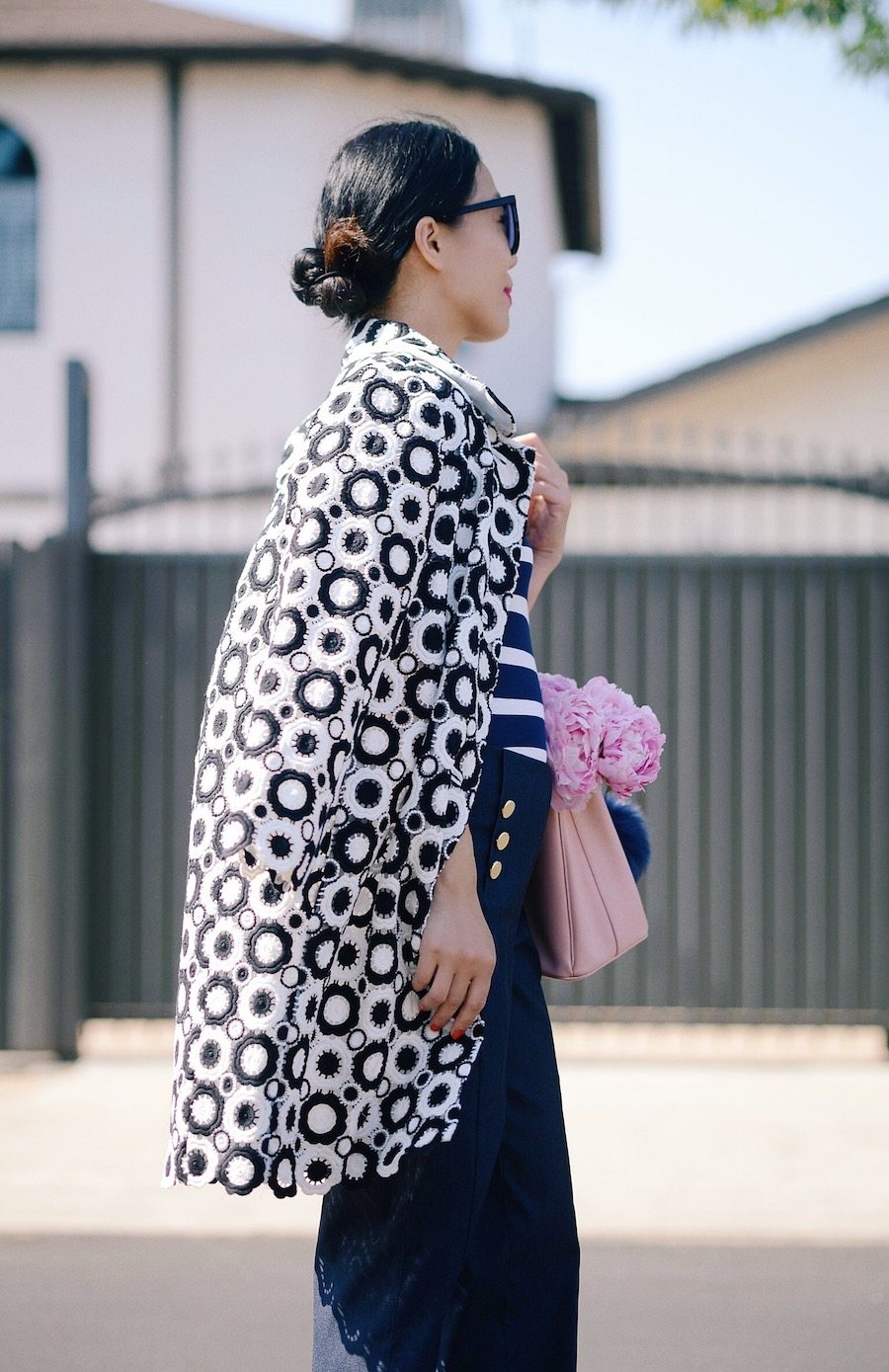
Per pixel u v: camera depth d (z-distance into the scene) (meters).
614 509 9.64
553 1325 1.73
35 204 12.72
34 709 5.47
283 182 12.33
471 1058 1.60
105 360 12.42
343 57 12.15
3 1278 3.20
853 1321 2.93
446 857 1.57
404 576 1.52
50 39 12.16
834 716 5.61
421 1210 1.63
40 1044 5.44
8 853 5.45
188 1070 1.48
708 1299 3.05
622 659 5.65
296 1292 3.12
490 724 1.67
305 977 1.46
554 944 1.83
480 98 12.61
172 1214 3.67
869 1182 3.90
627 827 2.00
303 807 1.45
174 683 5.64
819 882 5.58
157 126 12.42
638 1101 4.87
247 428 12.35
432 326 1.80
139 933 5.61
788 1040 5.91
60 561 5.50
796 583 5.64
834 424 12.77
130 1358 2.75
